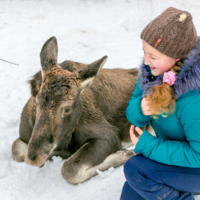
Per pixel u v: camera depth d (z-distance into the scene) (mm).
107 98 4066
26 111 3809
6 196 3002
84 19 9047
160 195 2393
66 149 3680
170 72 2064
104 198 3000
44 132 2900
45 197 3053
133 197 2551
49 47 3340
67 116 3109
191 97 2105
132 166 2395
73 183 3285
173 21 2037
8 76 5926
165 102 2043
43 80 3041
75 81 3074
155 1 9977
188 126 2160
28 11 9555
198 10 9109
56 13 9477
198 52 2055
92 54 6895
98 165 3525
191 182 2355
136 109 2426
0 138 4039
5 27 8320
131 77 4695
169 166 2350
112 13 9359
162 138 2549
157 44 2090
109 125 3918
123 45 7344
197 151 2150
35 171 3359
